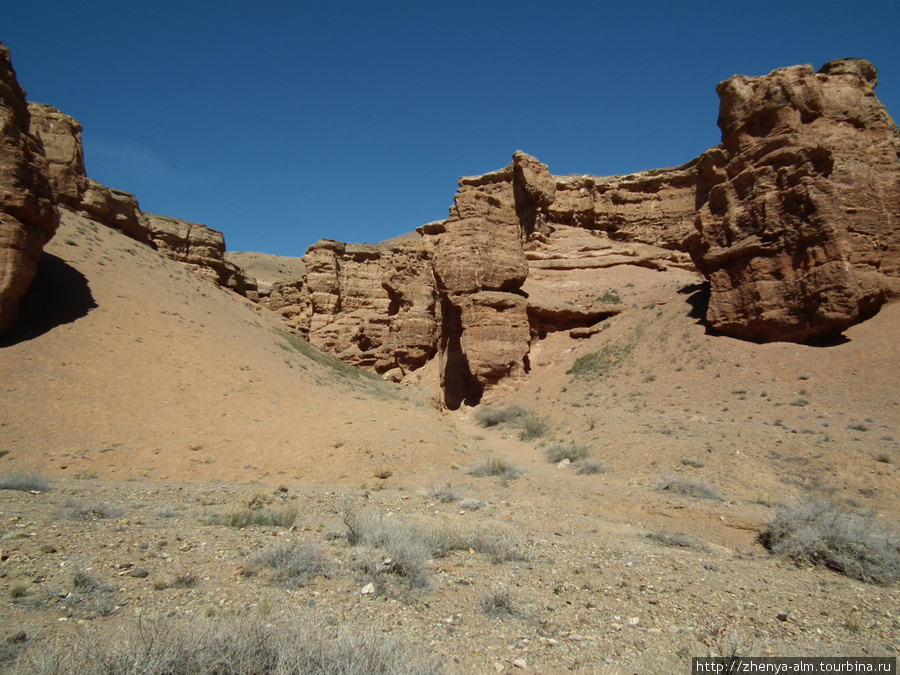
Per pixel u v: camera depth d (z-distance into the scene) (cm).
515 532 1149
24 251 2659
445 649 570
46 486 1452
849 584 866
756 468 1783
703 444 2027
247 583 738
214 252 5888
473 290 4053
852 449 1811
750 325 3034
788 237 2925
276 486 1795
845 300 2664
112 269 3806
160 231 5441
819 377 2525
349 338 6650
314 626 553
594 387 3353
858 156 3003
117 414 2308
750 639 626
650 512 1445
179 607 627
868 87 3256
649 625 668
